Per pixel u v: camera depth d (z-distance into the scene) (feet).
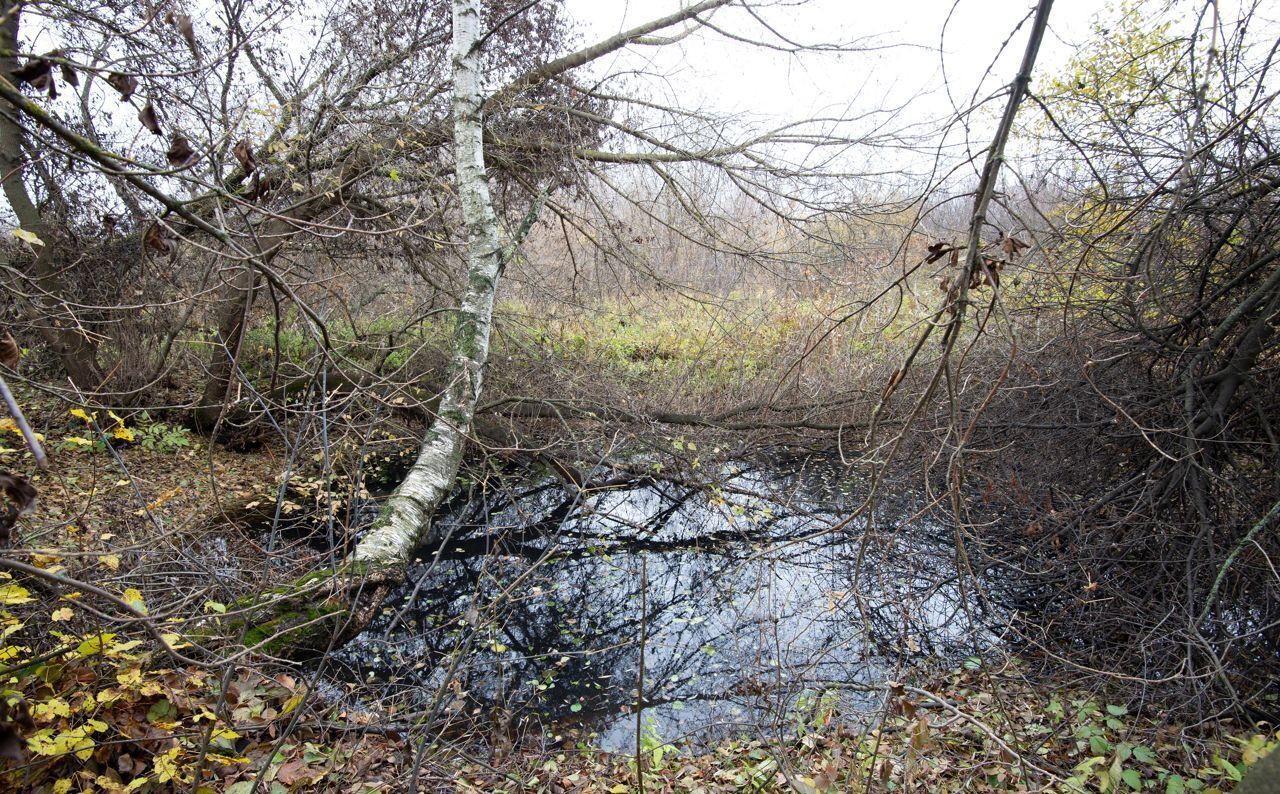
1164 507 16.52
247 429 28.86
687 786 12.46
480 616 17.67
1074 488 19.72
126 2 16.51
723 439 32.45
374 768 11.71
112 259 25.03
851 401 31.17
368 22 25.72
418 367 32.42
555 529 26.30
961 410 22.93
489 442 29.73
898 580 21.50
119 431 11.28
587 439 30.09
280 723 11.73
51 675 9.04
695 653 18.76
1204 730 12.84
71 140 6.08
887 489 26.27
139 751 9.55
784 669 16.92
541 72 28.71
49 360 27.02
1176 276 16.58
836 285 31.32
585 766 13.64
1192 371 15.75
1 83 5.69
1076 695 14.87
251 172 7.38
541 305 34.86
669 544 25.68
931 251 7.68
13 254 22.77
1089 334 18.69
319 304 29.53
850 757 12.11
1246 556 14.51
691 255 36.06
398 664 17.15
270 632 12.78
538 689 17.02
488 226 24.61
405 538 16.85
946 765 12.01
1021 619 18.60
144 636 10.37
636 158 30.81
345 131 25.66
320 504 25.09
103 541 12.69
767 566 23.35
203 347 29.60
